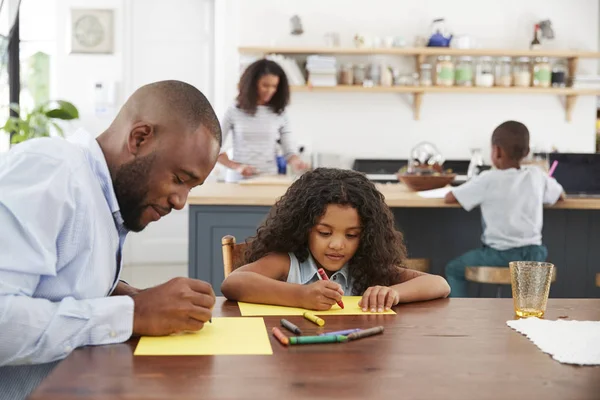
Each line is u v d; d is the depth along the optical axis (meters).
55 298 1.16
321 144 6.04
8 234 1.08
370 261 1.62
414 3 6.00
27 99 5.73
